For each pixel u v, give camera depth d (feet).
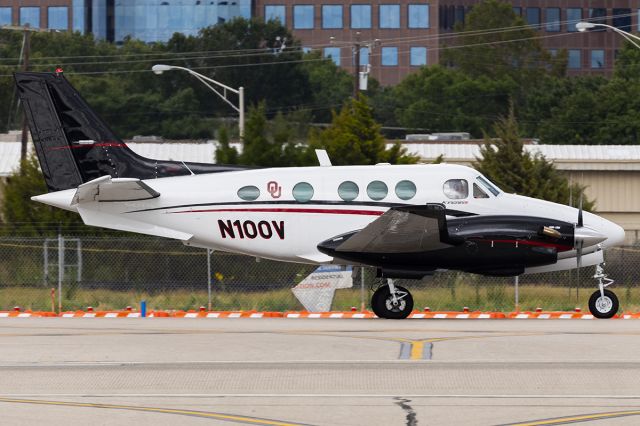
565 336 228.63
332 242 287.28
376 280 318.65
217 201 296.51
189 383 173.37
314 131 487.20
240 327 255.50
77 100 304.50
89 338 228.63
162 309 327.88
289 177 296.51
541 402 156.56
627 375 177.06
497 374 179.01
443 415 148.56
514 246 277.64
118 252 406.21
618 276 402.11
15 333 240.32
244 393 164.96
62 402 158.61
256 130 456.04
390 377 177.27
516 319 287.89
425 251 279.08
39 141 304.09
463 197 288.51
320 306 312.09
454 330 245.45
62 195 300.61
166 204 297.33
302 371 183.42
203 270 411.34
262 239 296.10
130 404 156.97
